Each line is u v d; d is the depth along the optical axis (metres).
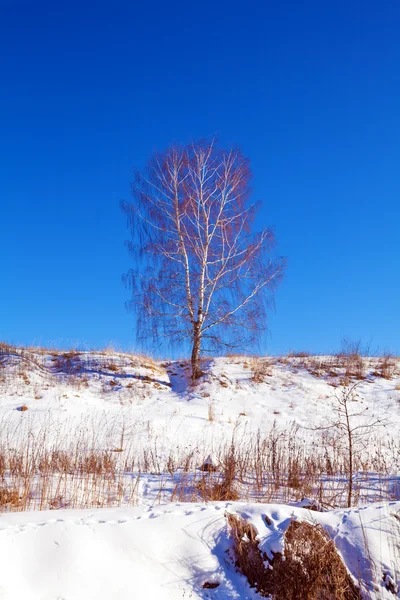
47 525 4.92
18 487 7.49
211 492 7.85
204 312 20.47
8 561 4.38
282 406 16.98
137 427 14.08
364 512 5.46
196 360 19.92
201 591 4.70
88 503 7.08
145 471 9.66
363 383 19.31
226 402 17.14
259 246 20.73
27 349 21.23
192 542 5.07
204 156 21.45
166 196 20.86
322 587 4.76
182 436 13.73
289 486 8.66
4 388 16.70
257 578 4.88
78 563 4.52
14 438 12.05
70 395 16.55
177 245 20.83
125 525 5.09
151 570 4.72
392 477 9.47
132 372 19.42
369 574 4.83
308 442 13.23
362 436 13.86
